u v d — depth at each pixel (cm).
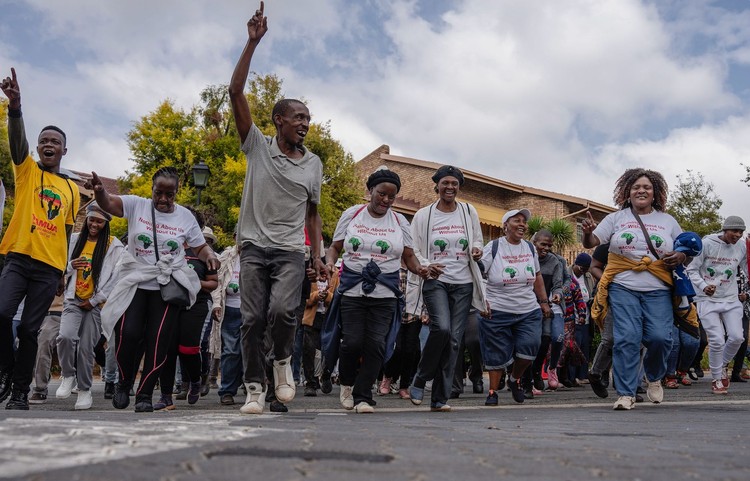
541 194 3816
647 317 716
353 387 689
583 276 1276
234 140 3472
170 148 3444
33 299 652
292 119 591
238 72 570
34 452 237
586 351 1241
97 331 773
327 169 3541
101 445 261
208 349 1007
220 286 845
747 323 1292
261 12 569
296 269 581
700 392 1037
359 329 664
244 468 217
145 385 611
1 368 646
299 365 1104
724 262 1008
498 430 424
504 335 821
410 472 225
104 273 786
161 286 629
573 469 248
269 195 584
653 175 725
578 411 688
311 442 297
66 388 877
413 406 771
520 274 817
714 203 4759
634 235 712
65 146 687
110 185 3897
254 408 563
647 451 315
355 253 664
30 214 650
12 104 629
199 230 661
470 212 714
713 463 278
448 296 704
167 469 210
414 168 4138
